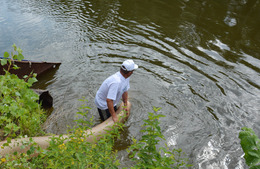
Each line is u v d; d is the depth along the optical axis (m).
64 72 6.52
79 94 5.71
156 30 8.98
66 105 5.34
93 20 9.73
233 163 4.03
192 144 4.41
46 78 6.23
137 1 11.87
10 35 8.38
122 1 11.90
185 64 7.00
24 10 10.61
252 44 8.30
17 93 3.79
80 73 6.50
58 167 2.62
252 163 2.10
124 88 4.69
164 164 2.85
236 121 4.98
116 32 8.78
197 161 4.05
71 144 2.92
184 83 6.19
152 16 10.20
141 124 4.89
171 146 4.35
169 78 6.37
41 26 9.14
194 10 10.96
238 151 4.26
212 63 7.09
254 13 10.91
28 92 4.07
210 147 4.35
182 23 9.62
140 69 6.71
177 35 8.66
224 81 6.29
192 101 5.56
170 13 10.55
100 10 10.77
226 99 5.63
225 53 7.65
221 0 12.30
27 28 8.94
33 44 7.88
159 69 6.74
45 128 4.64
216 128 4.79
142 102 5.52
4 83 3.97
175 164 3.93
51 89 5.84
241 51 7.82
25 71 5.88
